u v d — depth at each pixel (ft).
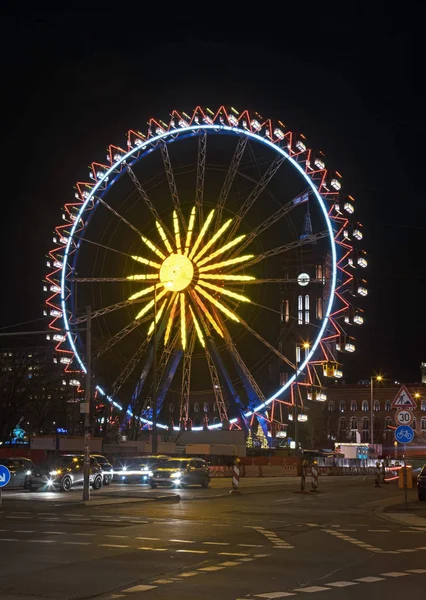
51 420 326.03
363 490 159.53
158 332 265.34
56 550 61.46
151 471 162.71
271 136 256.32
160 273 262.88
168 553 60.39
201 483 162.40
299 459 263.70
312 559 58.23
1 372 300.81
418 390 529.04
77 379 265.75
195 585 47.29
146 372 261.24
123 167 272.10
